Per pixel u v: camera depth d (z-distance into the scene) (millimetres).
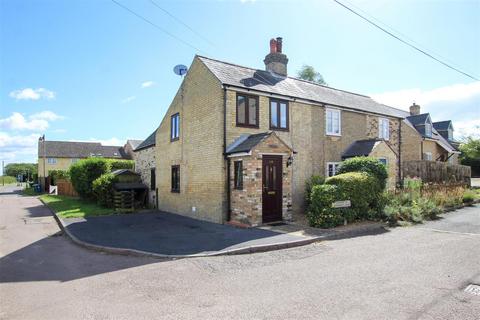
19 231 12500
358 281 5727
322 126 16047
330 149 16297
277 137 12312
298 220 12648
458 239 9008
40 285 6129
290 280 5898
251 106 13438
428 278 5820
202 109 13898
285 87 15406
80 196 24641
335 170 16453
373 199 12305
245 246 8359
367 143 16797
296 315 4465
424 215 12711
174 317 4535
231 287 5637
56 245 9812
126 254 8305
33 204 24906
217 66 14211
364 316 4375
